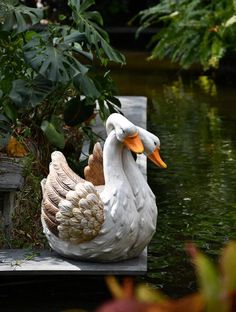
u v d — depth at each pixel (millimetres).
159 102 12039
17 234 5008
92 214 4152
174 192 6852
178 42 15039
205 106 11641
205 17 14625
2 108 5625
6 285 4309
